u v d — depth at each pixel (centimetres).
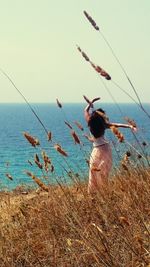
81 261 527
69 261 541
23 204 697
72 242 564
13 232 621
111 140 682
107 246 493
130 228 523
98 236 526
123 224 530
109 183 696
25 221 647
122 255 508
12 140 11250
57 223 606
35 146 576
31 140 571
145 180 639
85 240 508
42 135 10794
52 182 648
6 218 674
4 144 8725
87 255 528
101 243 511
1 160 4581
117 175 666
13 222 664
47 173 611
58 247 568
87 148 689
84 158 645
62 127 18388
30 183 827
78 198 677
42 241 595
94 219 593
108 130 727
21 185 832
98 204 605
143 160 654
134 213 559
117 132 522
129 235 512
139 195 607
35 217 646
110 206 590
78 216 577
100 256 485
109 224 562
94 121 801
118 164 680
